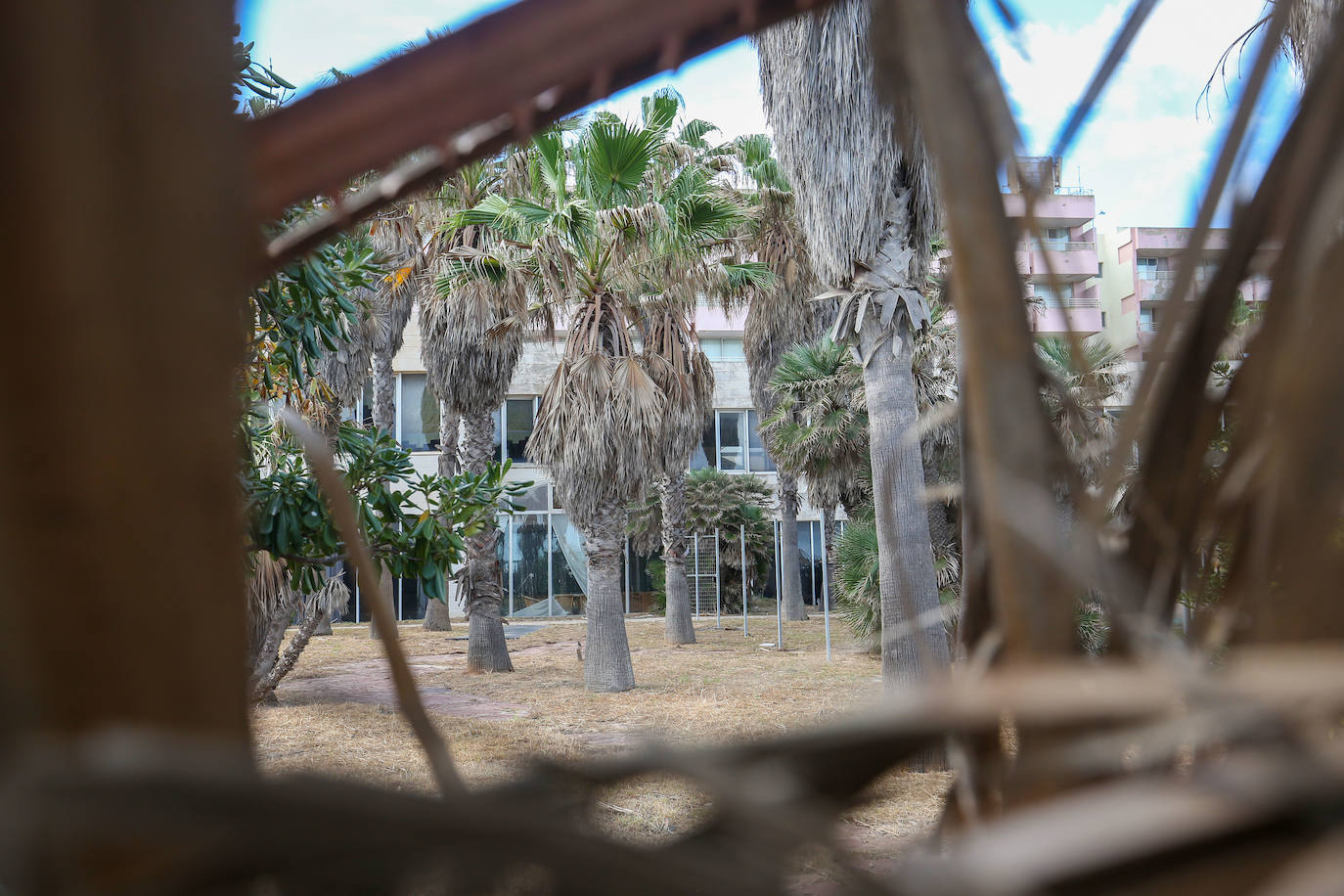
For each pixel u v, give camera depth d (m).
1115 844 0.10
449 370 13.44
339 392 15.30
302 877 0.10
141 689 0.14
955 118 0.19
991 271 0.18
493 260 11.05
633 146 10.41
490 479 5.86
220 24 0.17
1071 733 0.13
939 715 0.12
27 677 0.13
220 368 0.16
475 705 10.19
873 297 7.57
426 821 0.10
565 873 0.10
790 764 0.12
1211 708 0.11
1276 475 0.15
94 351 0.14
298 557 4.94
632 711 9.41
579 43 0.28
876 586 12.48
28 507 0.14
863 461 13.84
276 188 0.27
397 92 0.28
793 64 7.21
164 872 0.09
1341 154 0.17
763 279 12.61
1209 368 0.20
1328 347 0.15
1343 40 0.18
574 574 24.88
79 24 0.15
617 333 11.23
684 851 0.11
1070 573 0.15
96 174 0.15
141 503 0.14
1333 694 0.11
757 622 22.14
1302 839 0.10
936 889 0.11
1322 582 0.14
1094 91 0.22
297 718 8.54
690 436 11.77
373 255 5.24
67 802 0.08
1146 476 0.21
